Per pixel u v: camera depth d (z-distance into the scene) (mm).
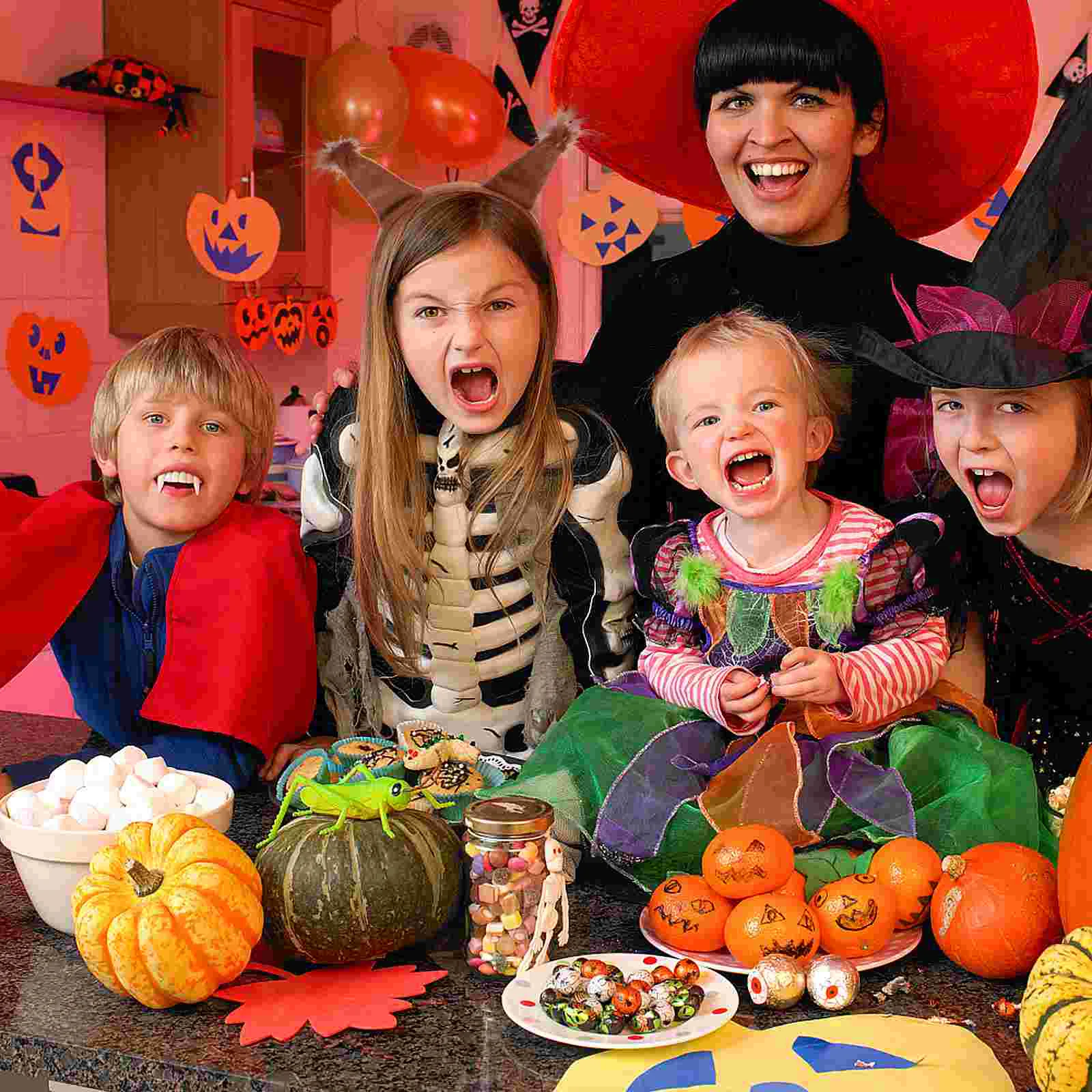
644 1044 917
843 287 1682
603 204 4520
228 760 1451
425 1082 900
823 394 1340
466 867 1207
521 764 1382
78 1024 977
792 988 988
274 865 1048
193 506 1455
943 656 1257
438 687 1478
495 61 4848
